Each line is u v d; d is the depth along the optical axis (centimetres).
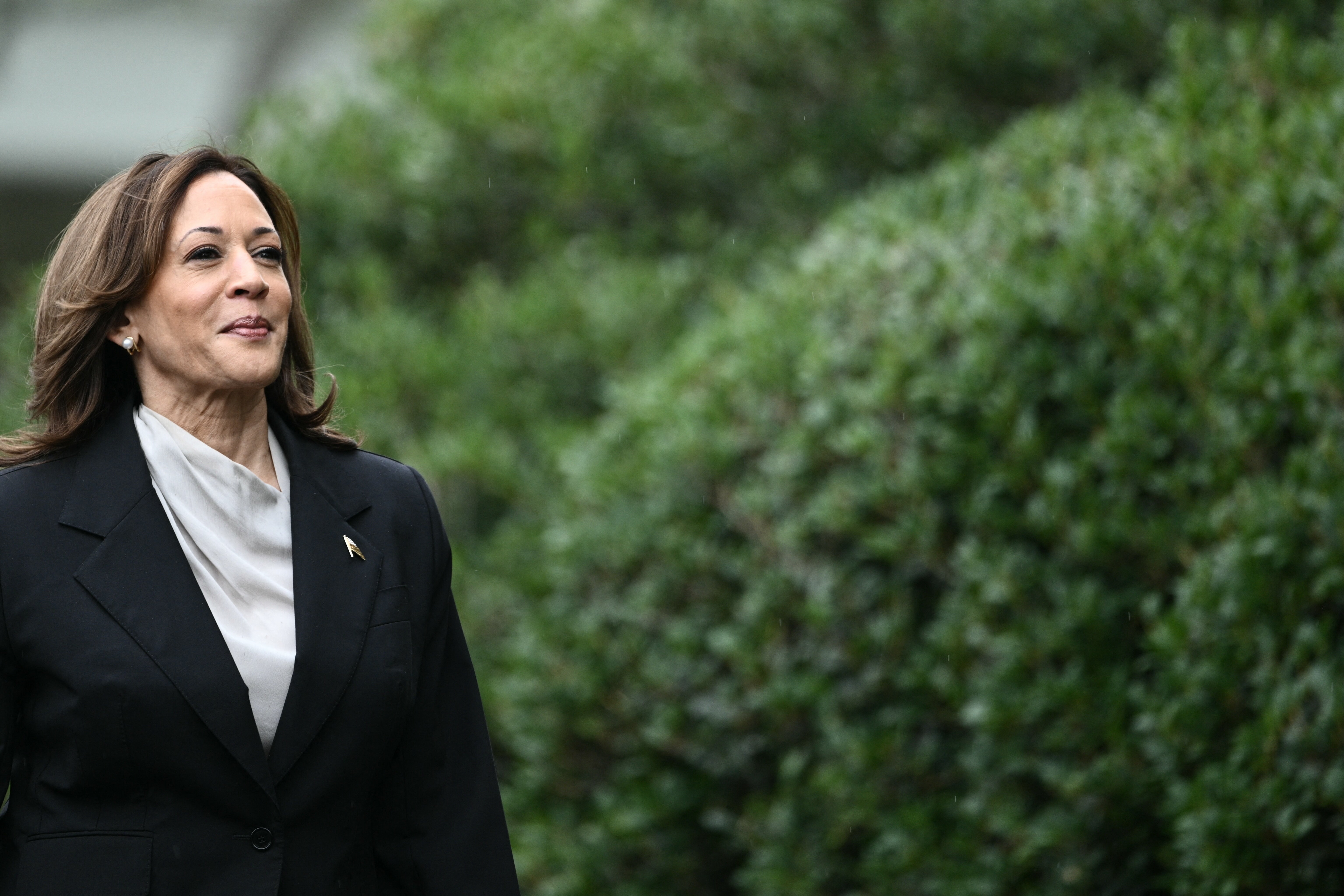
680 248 2205
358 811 708
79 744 653
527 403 1995
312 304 2144
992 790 1271
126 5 3778
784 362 1512
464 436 1928
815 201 2177
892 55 2142
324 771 684
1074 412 1294
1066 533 1252
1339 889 1086
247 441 736
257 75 3525
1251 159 1348
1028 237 1412
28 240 3419
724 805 1491
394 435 1972
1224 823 1079
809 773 1421
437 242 2188
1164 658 1163
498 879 753
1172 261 1262
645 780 1507
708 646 1466
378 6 2533
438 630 771
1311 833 1081
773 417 1504
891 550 1337
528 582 1744
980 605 1286
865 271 1541
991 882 1252
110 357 735
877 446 1372
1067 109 1820
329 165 2161
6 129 3484
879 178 2186
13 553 673
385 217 2175
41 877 650
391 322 2030
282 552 716
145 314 710
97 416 725
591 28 2275
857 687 1372
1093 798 1202
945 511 1345
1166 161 1398
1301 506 1111
